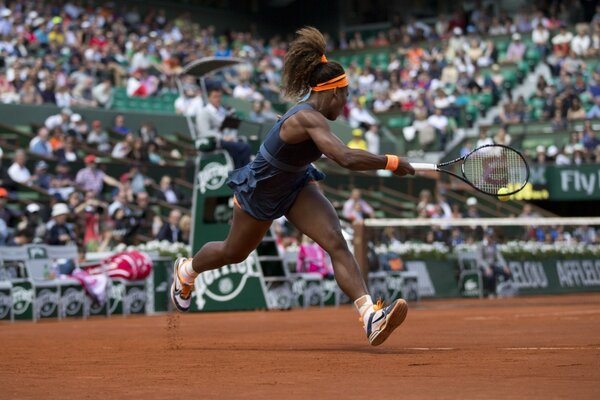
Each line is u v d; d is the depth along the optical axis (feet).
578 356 28.68
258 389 21.66
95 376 25.54
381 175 126.62
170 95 131.54
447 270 103.30
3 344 39.99
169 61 140.67
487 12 179.52
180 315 71.36
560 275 114.52
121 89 126.11
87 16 148.97
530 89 154.71
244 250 33.53
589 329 42.98
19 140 107.45
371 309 30.27
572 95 140.46
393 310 29.22
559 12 173.58
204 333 46.19
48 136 104.68
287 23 199.82
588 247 119.03
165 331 48.91
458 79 153.17
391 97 153.17
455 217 118.32
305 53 31.30
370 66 160.15
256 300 75.10
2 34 126.93
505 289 106.52
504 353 30.35
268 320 59.93
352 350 33.17
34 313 69.46
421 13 193.26
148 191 101.30
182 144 122.31
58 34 134.62
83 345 38.60
